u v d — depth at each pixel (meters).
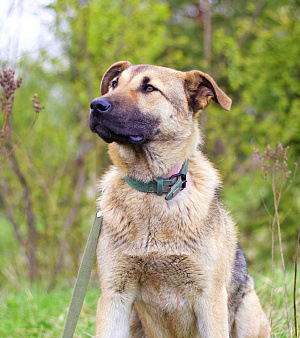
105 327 1.95
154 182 1.96
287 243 3.81
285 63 4.04
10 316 2.55
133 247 1.94
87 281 1.97
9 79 2.19
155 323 2.03
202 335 1.96
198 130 2.05
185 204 1.95
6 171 3.49
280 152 2.17
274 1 4.54
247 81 4.09
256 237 3.96
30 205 3.34
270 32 4.25
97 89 3.43
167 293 1.97
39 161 3.57
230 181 3.98
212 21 5.46
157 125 1.97
